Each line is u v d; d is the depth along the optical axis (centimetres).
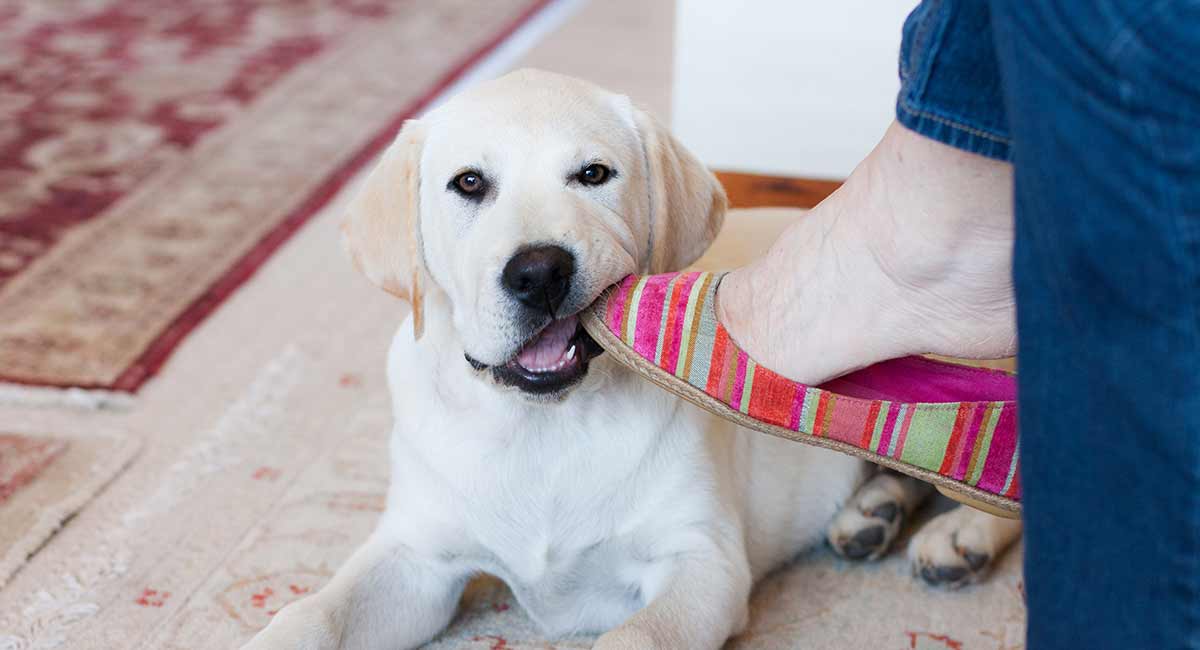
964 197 113
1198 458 88
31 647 165
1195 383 87
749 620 169
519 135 146
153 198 329
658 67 434
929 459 140
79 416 229
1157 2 82
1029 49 91
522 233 138
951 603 172
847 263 126
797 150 251
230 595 175
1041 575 100
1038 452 99
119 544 188
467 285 144
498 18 501
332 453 214
